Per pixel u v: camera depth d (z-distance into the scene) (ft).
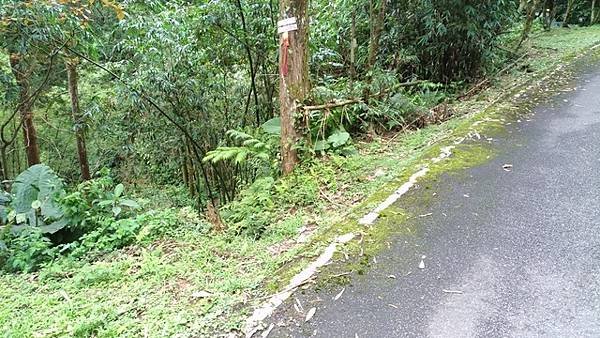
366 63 20.53
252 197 12.20
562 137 14.20
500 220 9.32
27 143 27.17
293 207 11.50
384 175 12.51
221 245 9.78
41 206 13.37
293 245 9.41
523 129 15.23
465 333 6.25
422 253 8.30
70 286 8.65
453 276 7.55
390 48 22.08
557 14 46.60
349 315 6.77
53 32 17.07
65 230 12.95
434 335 6.26
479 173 11.80
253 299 7.39
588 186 10.62
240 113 20.62
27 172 14.73
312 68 19.93
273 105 19.61
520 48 30.40
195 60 19.42
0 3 15.17
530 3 29.12
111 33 21.18
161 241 10.59
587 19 45.70
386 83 18.03
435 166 12.45
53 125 32.07
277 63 18.40
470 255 8.14
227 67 19.77
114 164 31.76
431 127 17.03
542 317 6.47
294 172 13.23
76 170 32.22
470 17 21.08
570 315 6.47
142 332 6.68
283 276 7.97
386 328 6.45
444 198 10.49
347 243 8.82
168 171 29.45
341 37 22.22
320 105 14.44
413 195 10.78
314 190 11.89
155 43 19.12
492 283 7.30
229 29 17.85
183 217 12.06
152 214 12.00
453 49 22.41
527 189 10.69
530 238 8.57
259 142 14.25
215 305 7.30
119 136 26.00
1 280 9.74
